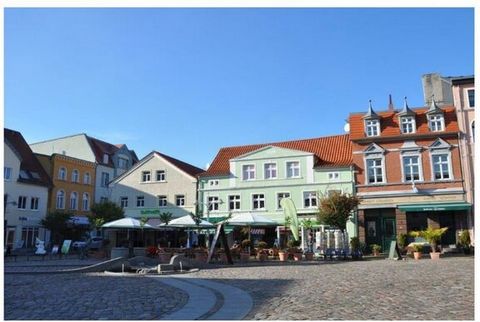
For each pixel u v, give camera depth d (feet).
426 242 109.29
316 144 140.26
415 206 114.52
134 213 148.77
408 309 31.68
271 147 133.90
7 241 141.38
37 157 169.07
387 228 118.42
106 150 201.57
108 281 53.52
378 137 122.42
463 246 104.63
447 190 115.96
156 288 46.34
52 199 165.58
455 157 117.29
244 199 133.80
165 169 148.15
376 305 33.63
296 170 130.72
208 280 54.08
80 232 151.12
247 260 91.91
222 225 86.38
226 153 148.66
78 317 31.01
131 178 151.74
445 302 34.30
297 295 39.88
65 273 64.64
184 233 144.25
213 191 137.80
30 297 40.27
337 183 124.57
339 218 99.60
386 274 57.47
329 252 96.43
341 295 39.24
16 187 147.95
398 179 119.55
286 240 126.31
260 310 32.83
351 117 130.00
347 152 132.67
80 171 181.16
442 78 142.20
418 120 122.83
